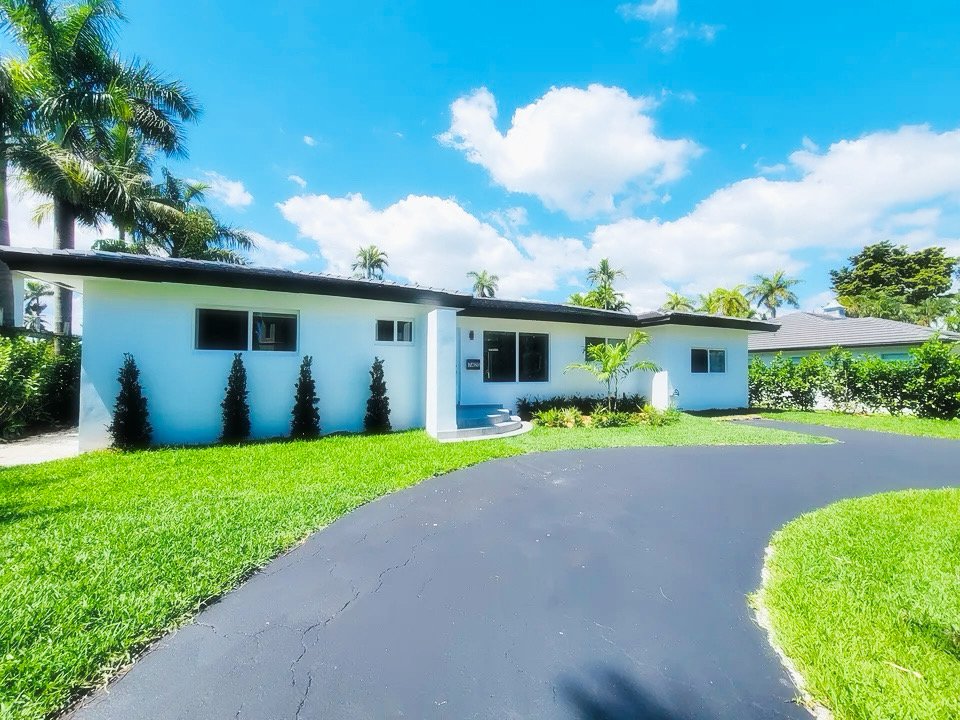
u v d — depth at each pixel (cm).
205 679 198
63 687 188
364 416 871
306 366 796
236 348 775
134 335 702
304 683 197
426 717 180
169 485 479
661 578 303
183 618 241
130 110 1377
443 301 884
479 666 211
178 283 684
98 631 221
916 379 1229
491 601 271
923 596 274
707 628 245
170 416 721
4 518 370
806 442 845
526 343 1216
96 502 417
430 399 851
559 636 236
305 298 820
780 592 278
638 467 630
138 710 180
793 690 197
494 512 432
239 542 333
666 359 1312
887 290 3625
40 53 1223
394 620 248
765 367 1620
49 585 260
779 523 413
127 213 1405
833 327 2198
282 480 504
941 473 614
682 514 434
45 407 945
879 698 188
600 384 1324
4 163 1127
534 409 1180
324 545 348
